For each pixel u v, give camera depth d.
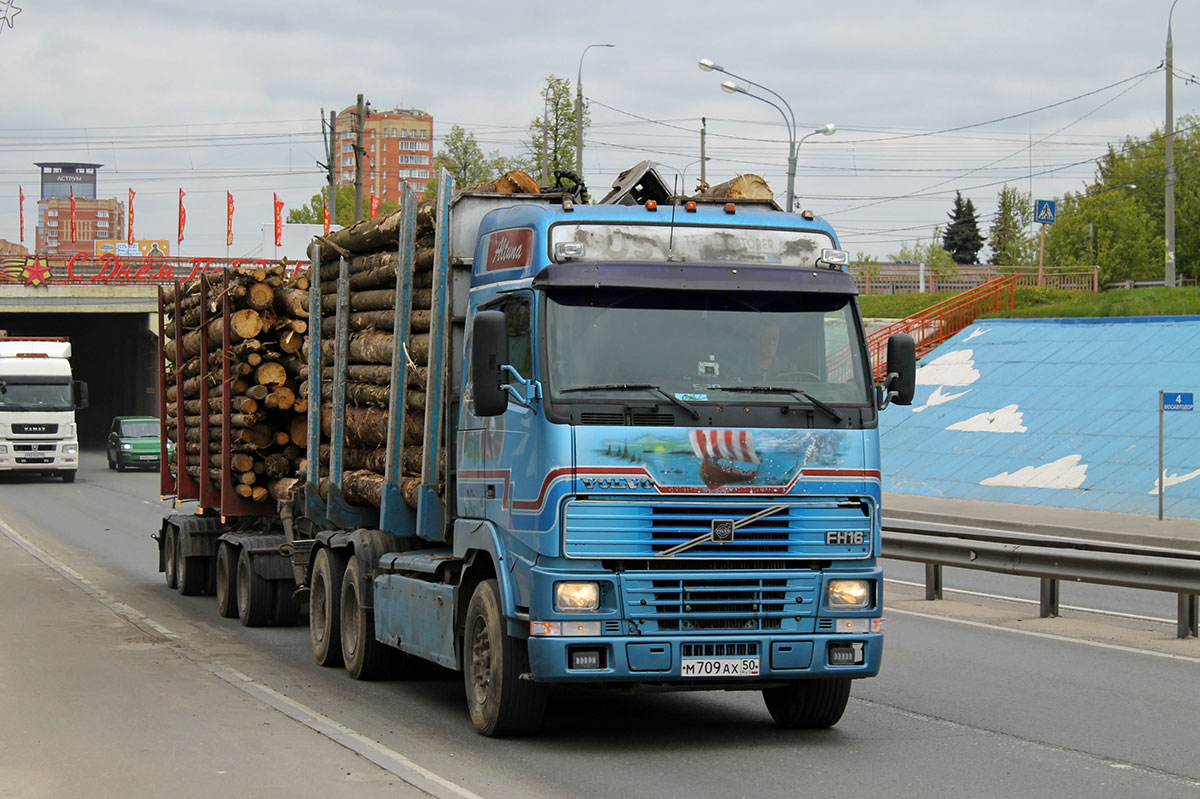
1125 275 130.50
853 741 16.44
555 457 15.03
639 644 15.03
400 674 21.56
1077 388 61.28
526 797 13.51
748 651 15.33
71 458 79.94
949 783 14.25
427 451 18.66
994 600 30.64
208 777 13.95
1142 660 22.39
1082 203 142.50
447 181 18.56
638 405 15.23
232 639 25.55
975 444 60.47
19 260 110.88
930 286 103.81
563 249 15.72
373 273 22.05
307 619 28.30
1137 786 14.12
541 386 15.26
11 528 50.06
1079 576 25.62
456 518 18.38
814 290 16.14
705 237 16.39
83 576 36.09
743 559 15.34
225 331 29.34
